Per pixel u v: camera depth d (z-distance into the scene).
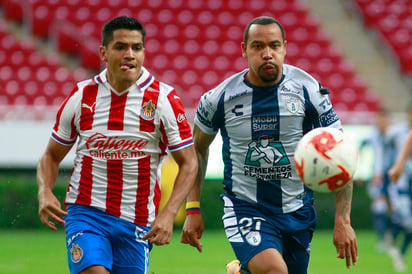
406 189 42.66
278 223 20.97
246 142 20.98
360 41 86.44
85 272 18.97
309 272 37.19
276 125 20.75
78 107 20.00
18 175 63.84
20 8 82.75
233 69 80.12
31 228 61.69
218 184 60.50
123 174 19.88
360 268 39.47
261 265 19.75
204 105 21.31
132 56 19.41
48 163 20.38
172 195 19.62
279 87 20.77
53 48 79.69
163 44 82.19
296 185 21.09
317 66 82.25
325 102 20.95
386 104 78.56
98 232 19.66
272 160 20.81
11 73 74.75
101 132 19.83
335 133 19.03
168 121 19.98
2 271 36.56
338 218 20.30
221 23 85.94
